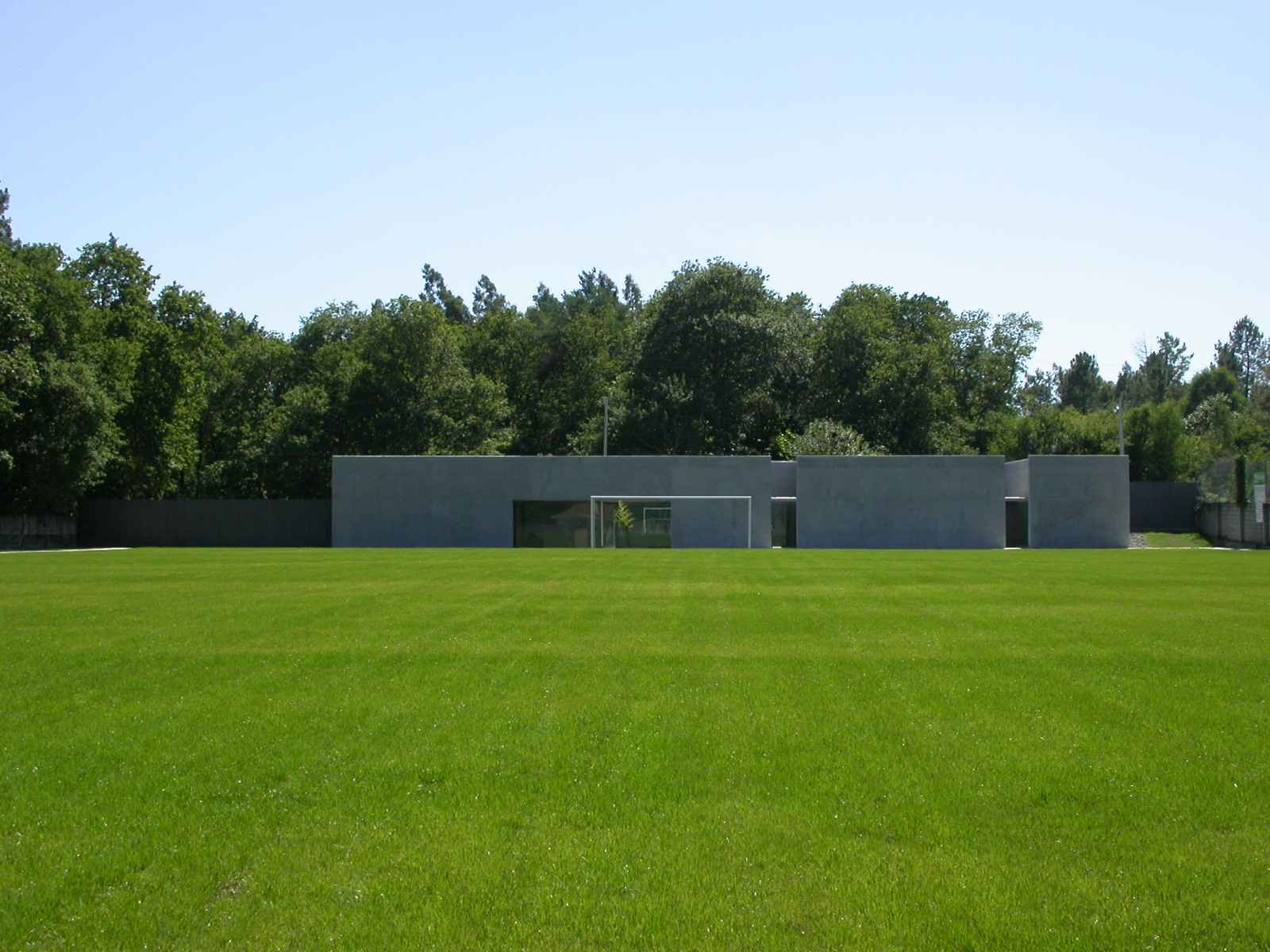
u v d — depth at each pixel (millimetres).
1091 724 9859
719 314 75688
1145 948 5254
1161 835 6816
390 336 69688
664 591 22828
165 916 5652
